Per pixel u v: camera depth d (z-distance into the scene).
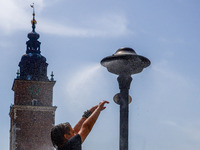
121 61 6.37
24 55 87.81
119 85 6.65
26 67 87.00
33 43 89.31
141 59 6.41
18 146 82.31
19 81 85.50
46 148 83.31
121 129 6.52
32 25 91.12
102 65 6.74
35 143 83.38
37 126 84.38
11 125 93.31
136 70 6.55
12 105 85.06
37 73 87.00
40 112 85.06
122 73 6.56
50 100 86.31
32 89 86.00
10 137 94.81
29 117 84.38
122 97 6.60
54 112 85.69
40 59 87.88
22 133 83.44
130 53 6.46
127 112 6.55
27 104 84.81
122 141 6.42
